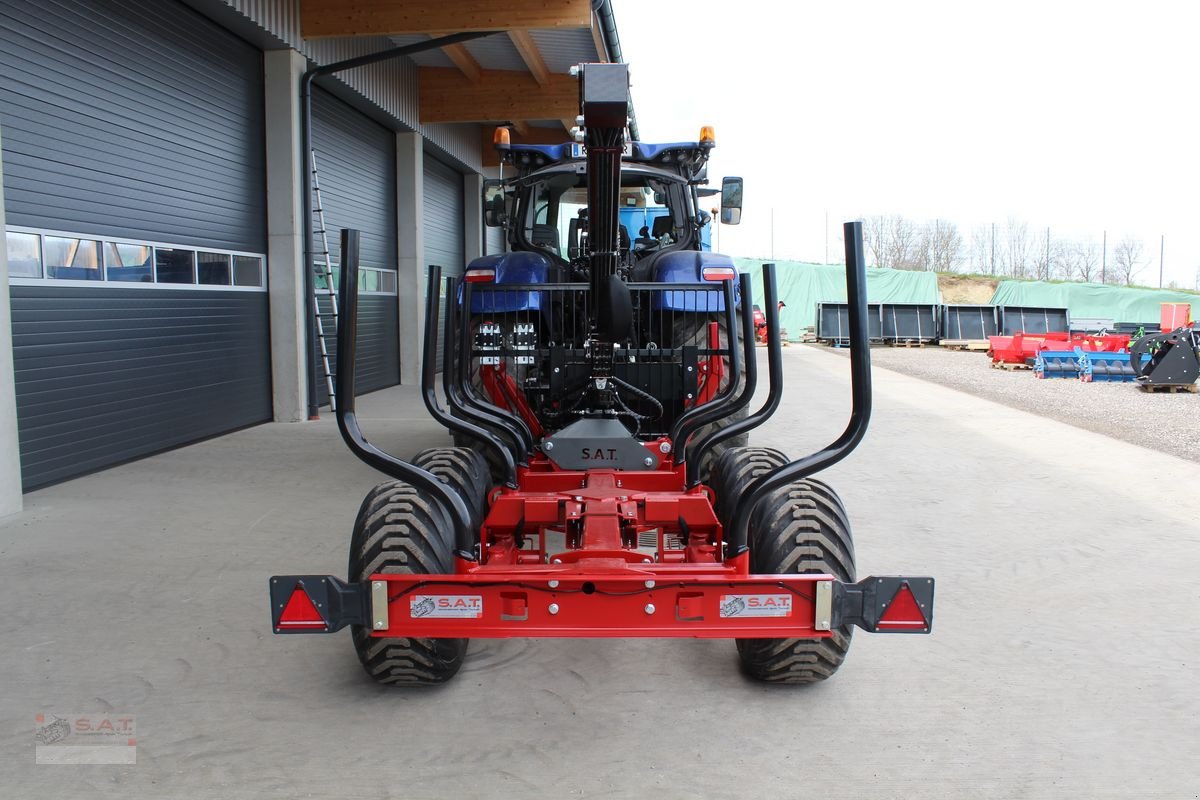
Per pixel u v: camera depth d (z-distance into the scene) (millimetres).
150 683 3037
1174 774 2496
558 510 3143
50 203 5738
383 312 12219
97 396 6328
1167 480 6512
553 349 4133
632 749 2619
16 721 2758
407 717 2814
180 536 4793
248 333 8484
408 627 2463
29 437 5688
